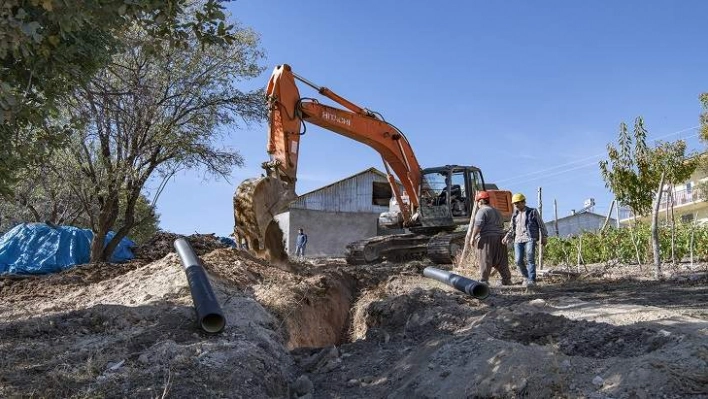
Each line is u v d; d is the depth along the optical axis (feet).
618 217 52.54
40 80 18.38
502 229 33.53
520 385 13.12
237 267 29.04
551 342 16.92
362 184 110.52
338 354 20.40
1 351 17.19
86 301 25.93
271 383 16.88
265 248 34.55
